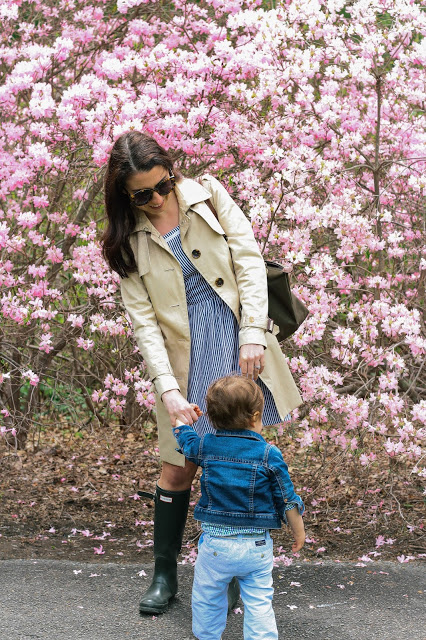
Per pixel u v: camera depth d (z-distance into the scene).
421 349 3.79
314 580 3.20
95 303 4.57
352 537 3.85
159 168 2.62
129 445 5.60
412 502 4.28
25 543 3.77
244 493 2.40
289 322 2.86
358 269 4.80
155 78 4.41
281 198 3.87
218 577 2.41
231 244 2.78
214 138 4.22
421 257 4.67
